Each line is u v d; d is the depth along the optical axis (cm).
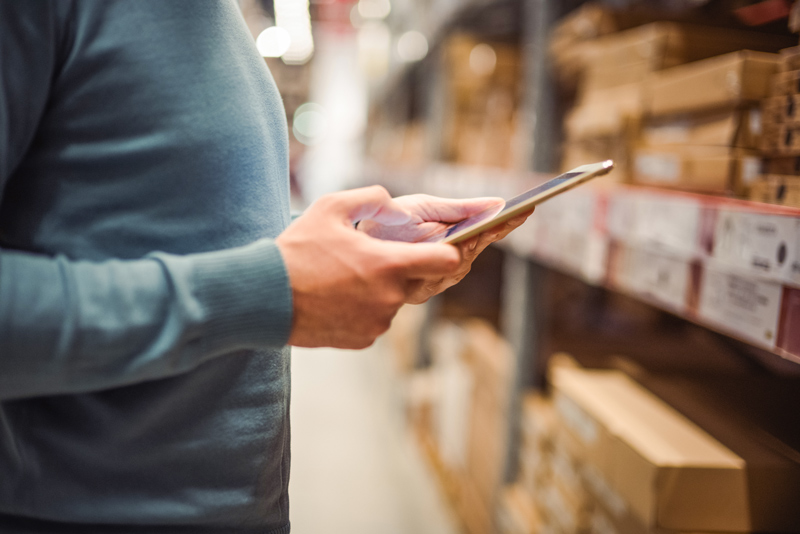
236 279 50
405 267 53
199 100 56
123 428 57
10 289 45
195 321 48
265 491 64
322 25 963
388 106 545
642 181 126
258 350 62
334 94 1025
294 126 1002
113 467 57
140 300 48
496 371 193
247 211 59
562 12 180
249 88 62
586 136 150
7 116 49
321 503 247
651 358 157
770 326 68
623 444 106
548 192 58
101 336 47
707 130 106
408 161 397
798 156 86
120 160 54
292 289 51
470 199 70
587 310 202
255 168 61
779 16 119
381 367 444
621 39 140
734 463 96
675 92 113
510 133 235
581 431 125
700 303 83
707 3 138
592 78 153
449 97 283
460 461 232
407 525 232
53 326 45
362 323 53
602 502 118
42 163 54
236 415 61
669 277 92
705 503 96
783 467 97
